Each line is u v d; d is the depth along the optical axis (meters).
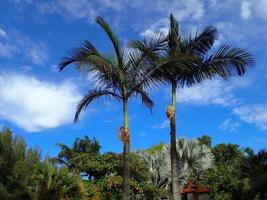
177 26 21.03
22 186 16.58
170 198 27.81
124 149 17.19
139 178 27.81
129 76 17.94
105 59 17.38
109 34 17.53
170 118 20.33
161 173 29.47
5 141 16.97
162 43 18.52
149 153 32.56
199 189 29.27
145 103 18.22
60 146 29.59
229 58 20.39
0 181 16.53
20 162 16.81
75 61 16.94
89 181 26.53
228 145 40.59
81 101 18.14
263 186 23.56
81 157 27.84
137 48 18.14
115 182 25.70
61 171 17.39
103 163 27.52
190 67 20.34
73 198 17.81
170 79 20.62
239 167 27.08
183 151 30.41
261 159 24.77
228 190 27.67
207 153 30.83
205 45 20.95
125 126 17.52
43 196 16.86
